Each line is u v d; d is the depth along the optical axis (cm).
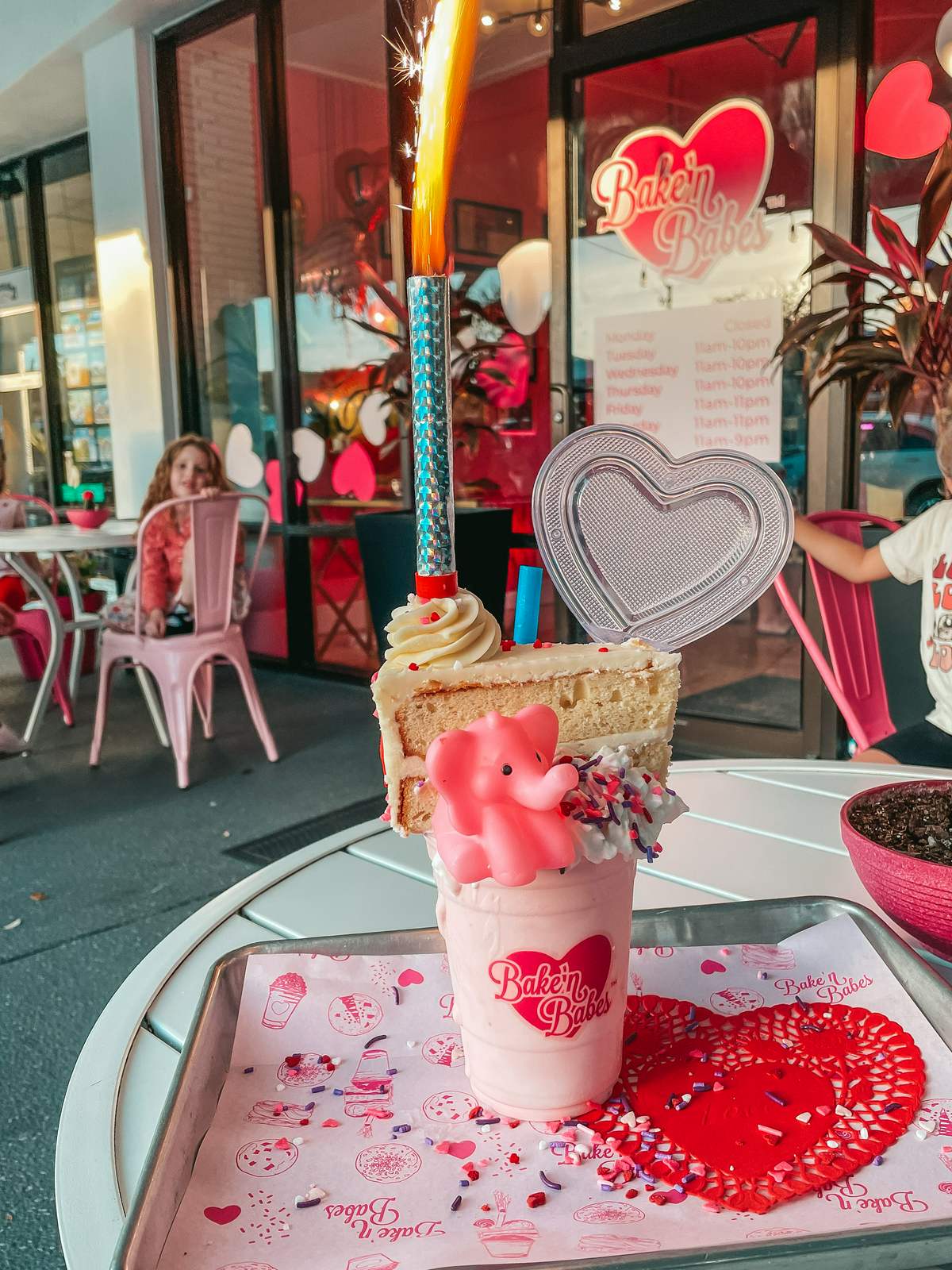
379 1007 66
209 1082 57
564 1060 56
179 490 351
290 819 293
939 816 80
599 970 56
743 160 315
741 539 73
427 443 59
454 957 58
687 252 333
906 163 287
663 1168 51
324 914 84
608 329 358
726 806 109
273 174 461
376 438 444
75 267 646
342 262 449
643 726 63
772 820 104
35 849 277
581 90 353
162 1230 45
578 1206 49
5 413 731
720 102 317
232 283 496
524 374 417
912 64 280
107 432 647
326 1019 65
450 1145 54
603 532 76
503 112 438
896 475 302
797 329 232
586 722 62
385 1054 62
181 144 506
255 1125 56
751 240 318
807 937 73
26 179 654
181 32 482
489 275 429
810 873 90
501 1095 57
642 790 57
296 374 477
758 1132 54
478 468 440
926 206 199
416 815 60
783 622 398
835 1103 56
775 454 323
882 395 300
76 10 490
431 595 62
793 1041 62
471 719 60
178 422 530
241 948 70
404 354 413
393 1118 57
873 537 305
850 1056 60
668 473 74
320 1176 51
